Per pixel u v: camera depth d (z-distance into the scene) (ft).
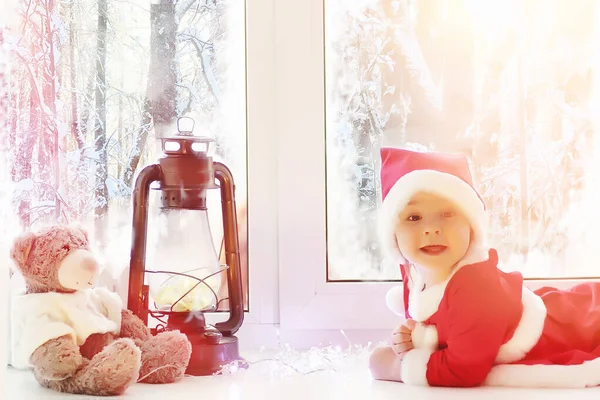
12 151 5.05
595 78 5.41
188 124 5.27
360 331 5.23
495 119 5.36
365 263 5.34
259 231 5.27
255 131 5.30
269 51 5.32
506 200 5.36
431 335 3.97
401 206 4.12
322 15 5.30
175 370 4.03
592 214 5.37
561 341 4.07
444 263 4.00
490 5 5.38
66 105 5.21
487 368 3.85
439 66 5.37
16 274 4.55
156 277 4.42
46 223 5.13
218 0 5.38
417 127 5.36
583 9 5.41
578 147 5.39
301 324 5.21
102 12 5.29
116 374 3.66
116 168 5.26
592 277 5.35
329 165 5.34
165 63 5.34
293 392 3.79
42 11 5.17
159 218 4.48
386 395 3.69
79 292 4.01
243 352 5.07
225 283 5.29
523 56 5.38
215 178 4.78
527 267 5.35
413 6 5.38
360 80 5.38
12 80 5.08
